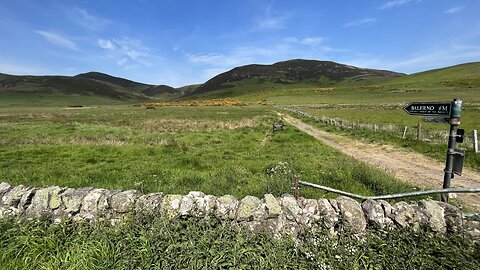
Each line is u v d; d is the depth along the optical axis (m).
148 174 9.45
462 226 4.35
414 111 6.07
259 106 93.44
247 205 4.62
